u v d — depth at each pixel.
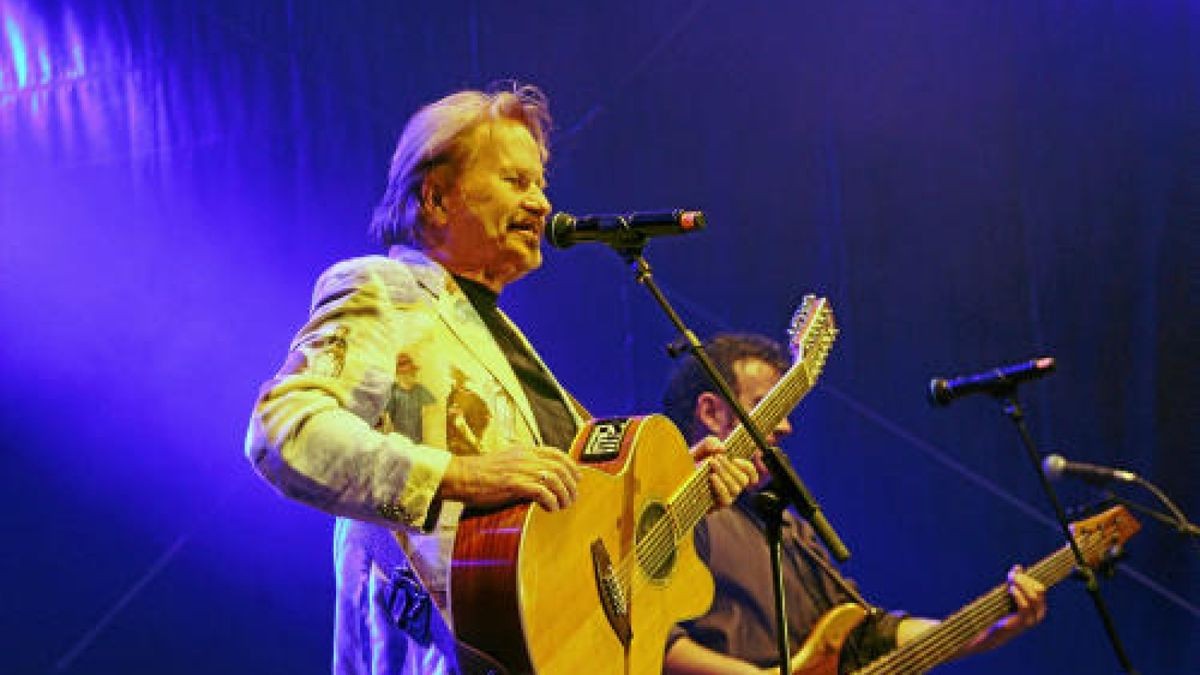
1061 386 5.44
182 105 5.68
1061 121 5.55
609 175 5.82
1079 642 5.27
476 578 2.09
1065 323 5.46
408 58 5.80
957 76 5.69
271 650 5.35
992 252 5.58
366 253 5.65
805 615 3.37
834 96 5.78
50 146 5.59
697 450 2.76
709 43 5.87
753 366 3.53
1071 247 5.49
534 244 2.61
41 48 5.67
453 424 2.31
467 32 5.83
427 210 2.55
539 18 5.88
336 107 5.74
